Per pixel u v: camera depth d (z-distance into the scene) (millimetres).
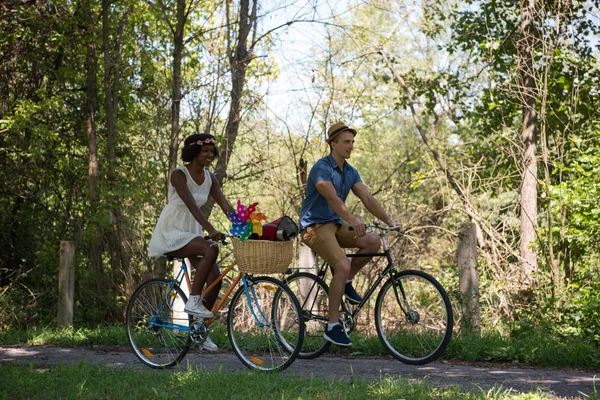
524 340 8281
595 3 14477
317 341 7262
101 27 15430
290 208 12180
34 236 16172
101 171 14602
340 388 5531
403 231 11945
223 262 13344
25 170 15984
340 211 6555
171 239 6766
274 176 12328
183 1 13602
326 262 6965
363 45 15680
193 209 6641
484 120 16469
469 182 12594
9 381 5965
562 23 13289
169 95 13766
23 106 14633
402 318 7070
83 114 16109
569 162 13289
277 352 6613
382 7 15195
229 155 12992
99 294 13227
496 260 11125
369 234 6996
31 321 14039
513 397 5273
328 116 12594
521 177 12781
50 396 5520
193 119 13172
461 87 17328
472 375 6449
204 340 6836
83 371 6309
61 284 10852
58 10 15219
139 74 15406
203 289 6953
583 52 14680
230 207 7051
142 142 14484
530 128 13875
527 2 14289
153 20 15273
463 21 16797
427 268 12680
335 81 13234
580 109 14414
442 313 6844
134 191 13758
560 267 11578
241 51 13250
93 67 15195
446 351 7609
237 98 12930
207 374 6031
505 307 10617
